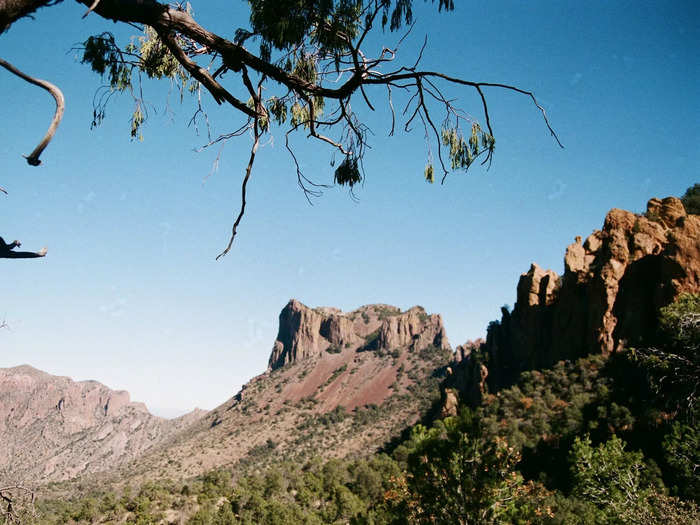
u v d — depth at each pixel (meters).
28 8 2.55
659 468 20.31
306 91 4.00
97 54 4.99
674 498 14.70
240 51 3.67
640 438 49.97
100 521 91.50
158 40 5.34
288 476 117.69
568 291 95.50
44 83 2.56
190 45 4.77
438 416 117.75
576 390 75.88
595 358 80.12
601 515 15.05
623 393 64.88
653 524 14.21
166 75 6.30
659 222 87.19
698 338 16.64
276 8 4.55
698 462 15.23
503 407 82.00
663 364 17.23
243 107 3.79
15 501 7.25
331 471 106.38
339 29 4.72
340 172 5.26
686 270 69.31
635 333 76.94
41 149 2.48
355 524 12.38
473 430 10.91
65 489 144.38
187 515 92.19
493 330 123.25
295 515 82.25
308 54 5.86
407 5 4.60
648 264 79.75
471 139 5.11
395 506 11.72
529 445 65.88
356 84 4.01
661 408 49.53
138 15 3.30
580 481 15.71
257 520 84.69
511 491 11.08
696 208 93.12
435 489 10.89
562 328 95.56
